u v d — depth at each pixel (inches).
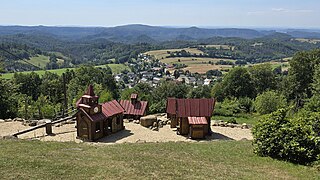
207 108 1214.9
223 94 2817.4
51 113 1669.5
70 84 2844.5
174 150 786.8
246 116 1841.8
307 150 648.4
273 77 2827.3
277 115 711.7
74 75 3272.6
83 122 1091.9
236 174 561.0
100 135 1134.4
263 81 2797.7
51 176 513.7
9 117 1608.0
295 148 651.5
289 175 562.6
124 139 1128.8
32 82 3115.2
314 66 2261.3
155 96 2780.5
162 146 847.1
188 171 570.6
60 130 1203.2
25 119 1430.9
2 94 1631.4
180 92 2901.1
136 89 2785.4
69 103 2261.3
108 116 1162.6
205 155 727.1
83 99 1119.0
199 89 3014.3
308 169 603.8
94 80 3184.1
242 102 2078.0
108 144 893.8
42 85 3056.1
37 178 500.7
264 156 710.5
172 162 639.1
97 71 3312.0
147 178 518.9
